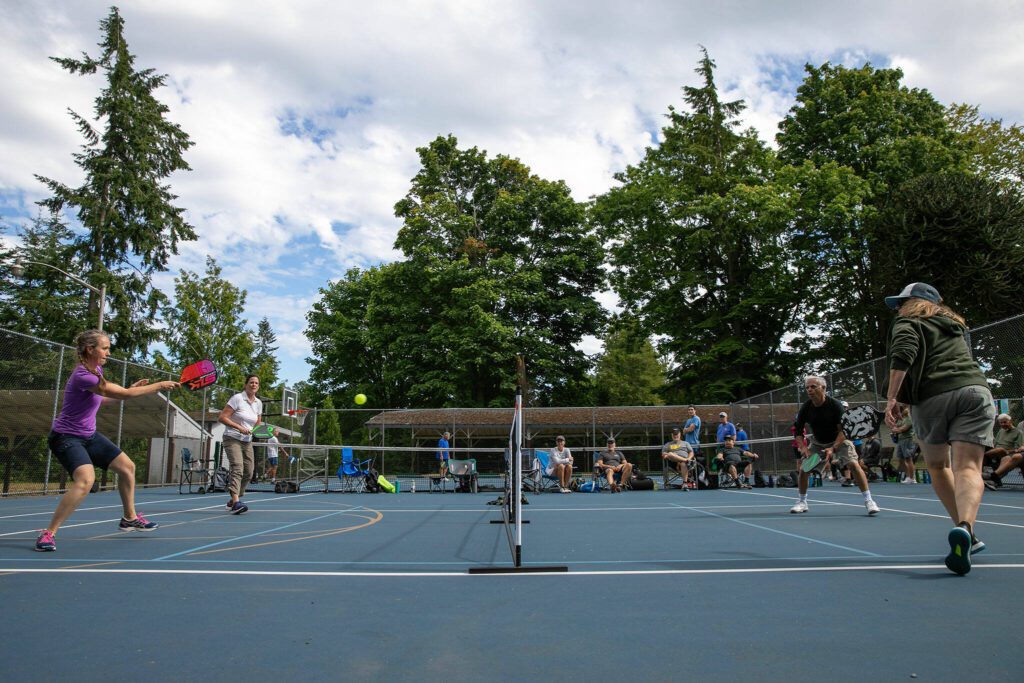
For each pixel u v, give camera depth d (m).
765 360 36.91
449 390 34.72
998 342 12.41
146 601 3.41
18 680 2.22
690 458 15.98
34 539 6.00
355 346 46.62
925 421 4.20
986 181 27.61
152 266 33.38
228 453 9.00
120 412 15.87
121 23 32.88
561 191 38.75
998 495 10.48
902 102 34.19
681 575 4.03
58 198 31.16
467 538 6.24
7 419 12.45
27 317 31.91
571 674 2.26
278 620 3.02
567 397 38.59
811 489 14.01
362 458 21.36
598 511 9.38
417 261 36.75
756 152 36.75
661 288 37.47
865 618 2.93
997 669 2.22
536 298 35.72
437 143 39.94
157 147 33.53
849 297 35.41
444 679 2.22
